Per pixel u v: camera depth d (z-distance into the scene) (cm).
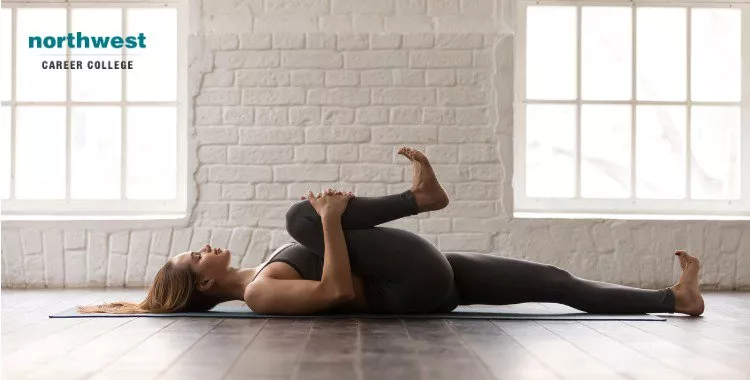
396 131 586
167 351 263
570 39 615
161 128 612
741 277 586
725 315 382
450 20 592
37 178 611
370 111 586
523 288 365
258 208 585
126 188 611
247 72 589
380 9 593
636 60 615
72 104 611
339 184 584
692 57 618
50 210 609
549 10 617
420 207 354
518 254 584
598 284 373
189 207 586
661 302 371
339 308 365
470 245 582
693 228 586
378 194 583
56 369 231
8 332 312
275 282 354
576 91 614
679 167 616
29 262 585
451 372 225
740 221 587
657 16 617
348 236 351
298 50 589
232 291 375
